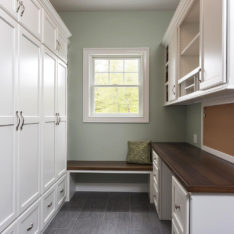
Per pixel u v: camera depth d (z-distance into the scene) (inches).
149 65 132.3
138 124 133.3
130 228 90.2
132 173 123.3
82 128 134.3
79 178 134.5
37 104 76.9
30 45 70.9
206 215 46.9
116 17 132.4
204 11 61.4
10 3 58.2
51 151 91.6
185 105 131.2
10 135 59.3
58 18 94.7
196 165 65.9
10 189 59.3
